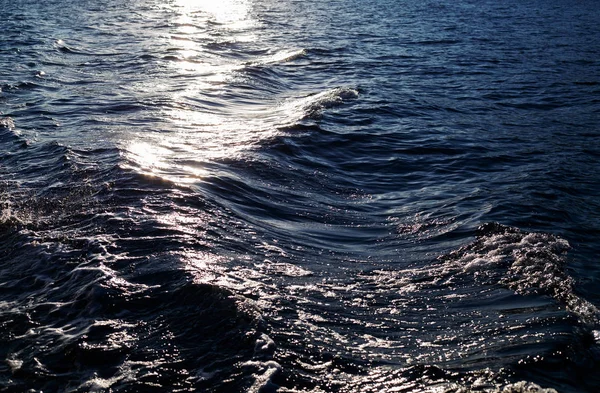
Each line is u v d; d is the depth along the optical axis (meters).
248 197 8.15
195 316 5.27
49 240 6.63
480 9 37.88
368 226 7.77
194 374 4.66
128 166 8.47
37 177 8.36
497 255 6.86
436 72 18.47
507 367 4.87
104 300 5.48
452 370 4.83
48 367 4.79
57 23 26.27
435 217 8.01
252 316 5.22
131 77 15.64
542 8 39.59
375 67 18.86
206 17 30.56
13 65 16.75
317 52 20.94
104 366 4.75
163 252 6.27
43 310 5.46
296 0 40.84
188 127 11.10
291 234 7.26
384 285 6.20
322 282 6.13
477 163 10.38
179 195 7.70
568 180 9.56
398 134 11.74
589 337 5.34
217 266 6.11
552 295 6.04
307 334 5.18
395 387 4.63
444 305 5.85
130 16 29.89
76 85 14.49
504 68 19.48
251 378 4.59
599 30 29.78
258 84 15.60
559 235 7.48
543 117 13.72
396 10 35.97
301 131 11.08
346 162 10.16
